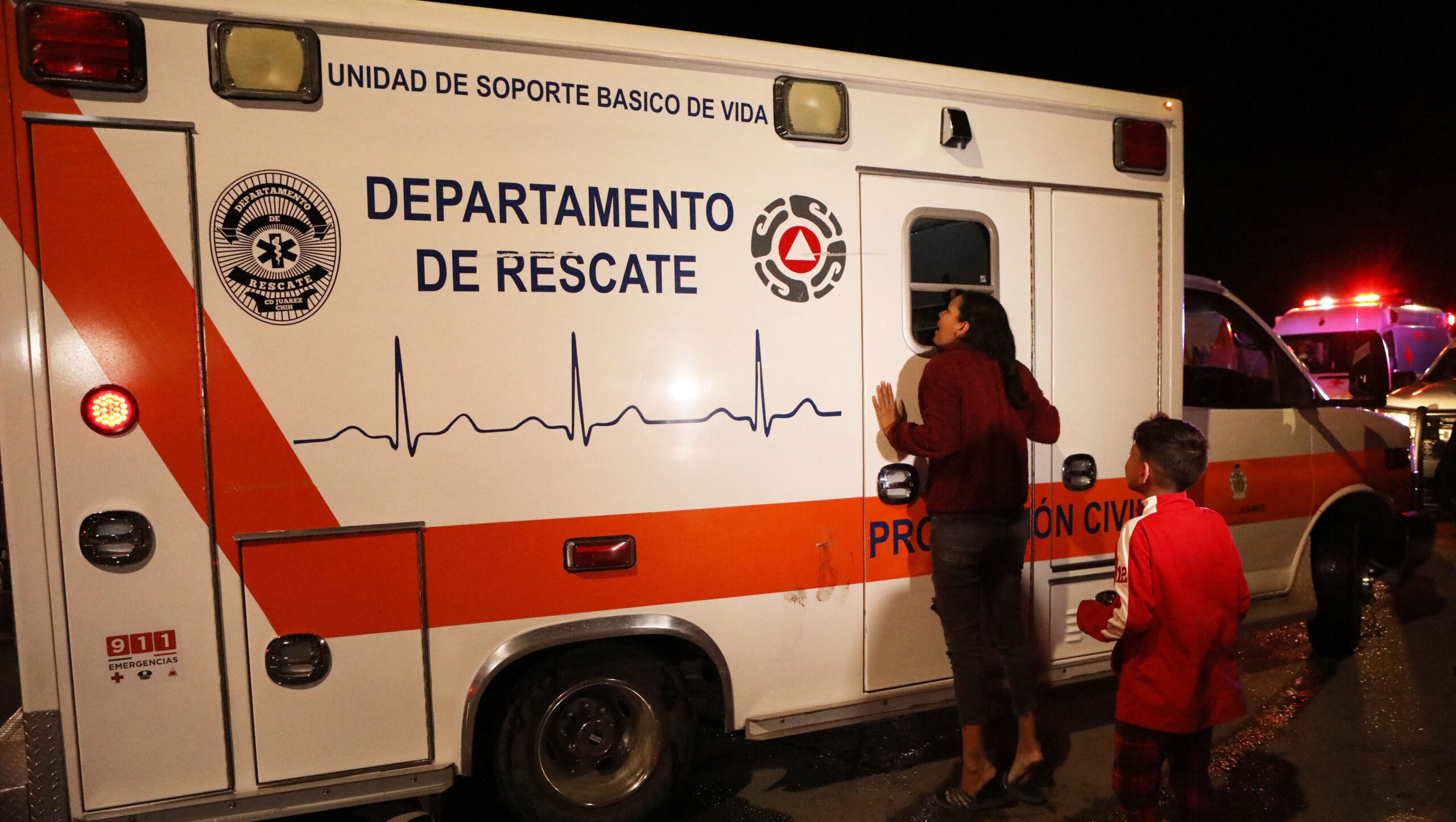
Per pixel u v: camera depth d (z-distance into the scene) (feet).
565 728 9.50
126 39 7.55
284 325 8.05
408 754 8.59
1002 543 10.09
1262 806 10.74
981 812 10.57
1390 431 16.24
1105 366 11.68
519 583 8.85
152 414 7.73
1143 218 11.86
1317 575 15.69
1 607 8.11
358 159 8.24
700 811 10.67
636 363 9.21
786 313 9.84
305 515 8.16
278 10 7.96
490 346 8.68
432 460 8.52
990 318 9.96
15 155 7.38
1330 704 13.92
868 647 10.36
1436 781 11.37
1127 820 8.23
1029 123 11.08
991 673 11.12
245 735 8.09
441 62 8.50
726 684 9.66
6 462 7.44
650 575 9.30
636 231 9.19
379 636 8.43
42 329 7.48
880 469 10.33
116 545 7.67
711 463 9.53
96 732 7.72
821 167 9.98
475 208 8.61
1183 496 8.06
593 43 8.98
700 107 9.44
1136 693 7.97
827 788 11.25
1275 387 14.90
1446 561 22.58
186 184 7.76
